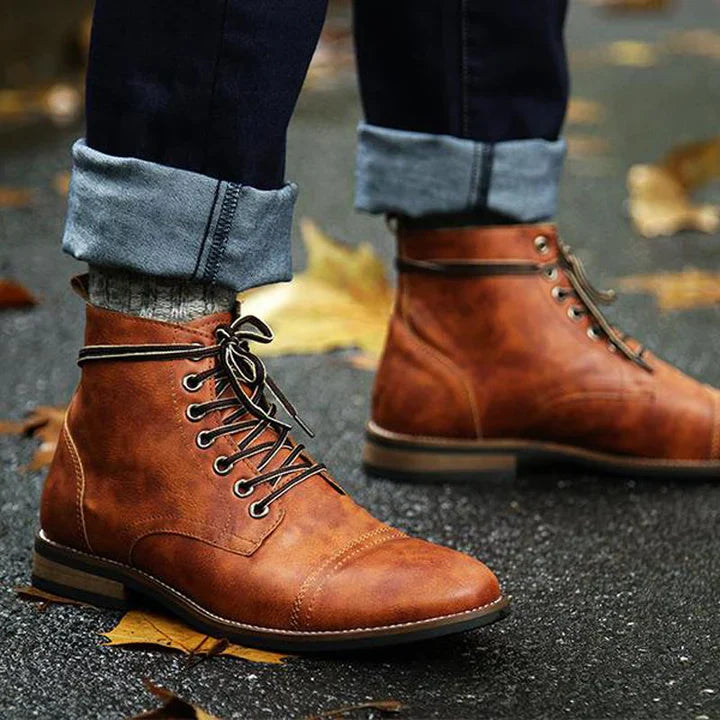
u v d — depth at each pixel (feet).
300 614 6.28
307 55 6.39
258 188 6.41
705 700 6.12
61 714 5.84
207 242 6.31
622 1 38.24
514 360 8.71
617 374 8.76
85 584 6.84
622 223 16.29
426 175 8.34
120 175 6.21
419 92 8.23
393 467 8.89
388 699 6.03
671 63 28.50
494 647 6.58
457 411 8.78
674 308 13.12
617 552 7.82
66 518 6.81
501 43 8.13
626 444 8.86
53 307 12.73
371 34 8.25
